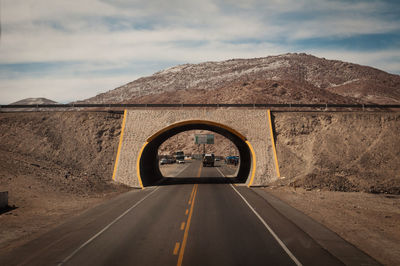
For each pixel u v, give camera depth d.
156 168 48.22
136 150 38.41
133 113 42.66
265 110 43.38
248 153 41.47
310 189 32.81
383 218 20.66
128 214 20.28
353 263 11.66
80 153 38.16
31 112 43.56
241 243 13.69
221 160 112.44
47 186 28.03
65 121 42.03
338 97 130.75
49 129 40.38
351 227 17.69
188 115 42.25
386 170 35.25
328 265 11.21
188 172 57.84
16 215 20.02
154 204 24.03
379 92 188.00
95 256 12.02
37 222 18.34
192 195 28.69
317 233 15.84
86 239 14.46
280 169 37.03
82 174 34.59
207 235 14.99
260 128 41.09
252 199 26.39
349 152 38.06
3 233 15.95
